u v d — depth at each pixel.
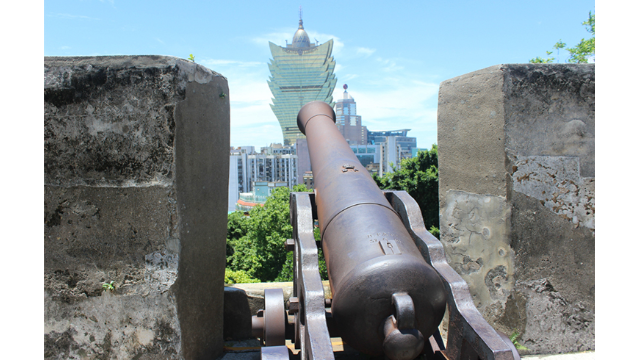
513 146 2.97
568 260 3.03
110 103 2.56
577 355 3.02
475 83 3.15
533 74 2.94
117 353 2.67
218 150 3.03
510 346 2.07
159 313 2.64
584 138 2.97
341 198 2.49
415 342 1.76
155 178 2.58
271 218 22.38
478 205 3.20
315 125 3.68
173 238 2.61
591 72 2.94
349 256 2.06
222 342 3.13
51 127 2.58
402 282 1.85
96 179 2.61
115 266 2.64
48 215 2.61
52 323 2.66
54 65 2.56
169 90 2.54
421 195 14.78
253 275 21.80
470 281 3.30
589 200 2.99
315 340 1.95
